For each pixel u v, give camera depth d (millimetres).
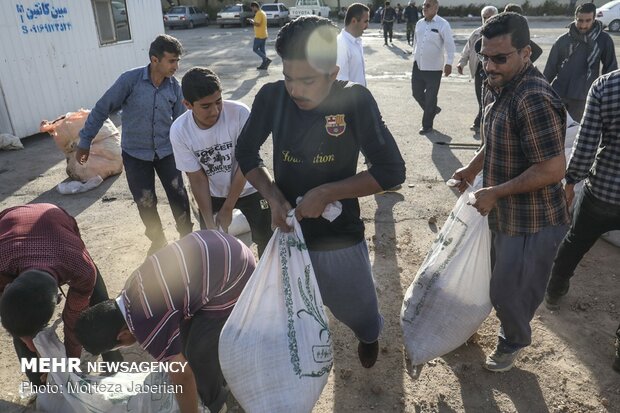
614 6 20938
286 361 2006
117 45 9547
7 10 7117
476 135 7266
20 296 1756
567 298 3406
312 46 1730
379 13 28922
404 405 2588
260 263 2029
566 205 2373
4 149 7215
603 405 2551
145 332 1907
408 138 7164
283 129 2035
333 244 2174
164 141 3832
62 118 5887
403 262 3957
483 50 2127
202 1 36750
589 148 2617
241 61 15258
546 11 30828
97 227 4738
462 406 2570
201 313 2289
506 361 2701
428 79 7043
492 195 2168
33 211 2189
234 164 3131
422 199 5098
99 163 5785
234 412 2582
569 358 2871
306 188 2121
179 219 4070
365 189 1972
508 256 2369
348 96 1937
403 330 2715
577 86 5328
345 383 2738
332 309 2387
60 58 8141
